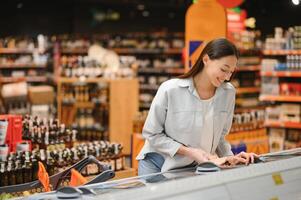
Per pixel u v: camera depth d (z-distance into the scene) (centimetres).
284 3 1241
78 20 1852
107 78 917
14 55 1478
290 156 278
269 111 888
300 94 873
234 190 221
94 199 196
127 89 921
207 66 302
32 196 210
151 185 211
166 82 322
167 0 1730
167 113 317
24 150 445
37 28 1773
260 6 1279
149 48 1498
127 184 219
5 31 1712
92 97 909
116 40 1572
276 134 888
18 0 1727
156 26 1920
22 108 977
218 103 321
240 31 842
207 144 325
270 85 895
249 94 935
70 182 311
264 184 233
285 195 235
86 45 1523
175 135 320
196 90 315
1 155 429
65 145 513
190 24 632
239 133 683
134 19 1923
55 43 1545
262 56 946
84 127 903
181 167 318
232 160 263
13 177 414
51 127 512
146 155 333
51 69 1511
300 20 1216
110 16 1900
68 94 916
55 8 1808
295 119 866
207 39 623
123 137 916
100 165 313
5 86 959
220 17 620
